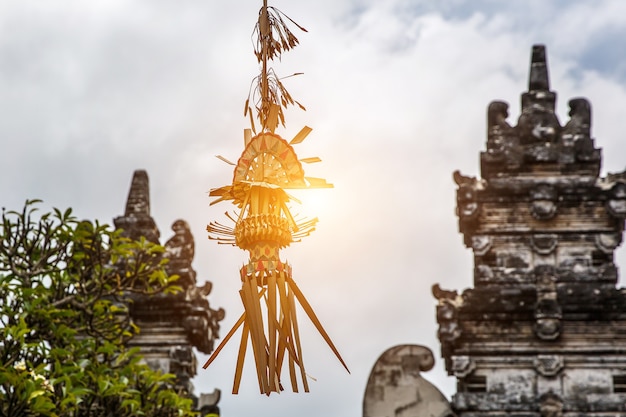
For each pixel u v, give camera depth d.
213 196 16.56
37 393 22.34
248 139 16.95
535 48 30.11
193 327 29.11
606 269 27.92
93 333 26.23
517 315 27.53
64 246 25.70
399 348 26.28
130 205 30.66
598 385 27.02
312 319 15.99
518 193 28.58
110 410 24.98
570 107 29.47
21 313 24.41
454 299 27.77
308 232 16.50
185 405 25.98
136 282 29.52
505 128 29.25
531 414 26.78
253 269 16.05
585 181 28.62
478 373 27.19
